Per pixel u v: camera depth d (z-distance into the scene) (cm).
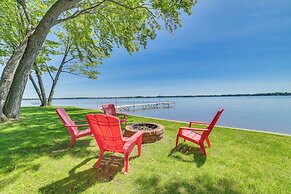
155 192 223
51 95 1792
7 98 720
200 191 226
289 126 1094
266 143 439
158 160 328
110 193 221
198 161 325
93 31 1128
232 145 422
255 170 288
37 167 294
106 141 287
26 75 738
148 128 473
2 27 1058
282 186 241
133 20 888
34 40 714
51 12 703
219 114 344
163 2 652
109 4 891
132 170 286
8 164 304
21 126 629
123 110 2536
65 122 400
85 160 325
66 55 1788
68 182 248
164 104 3659
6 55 1366
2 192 222
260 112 2044
